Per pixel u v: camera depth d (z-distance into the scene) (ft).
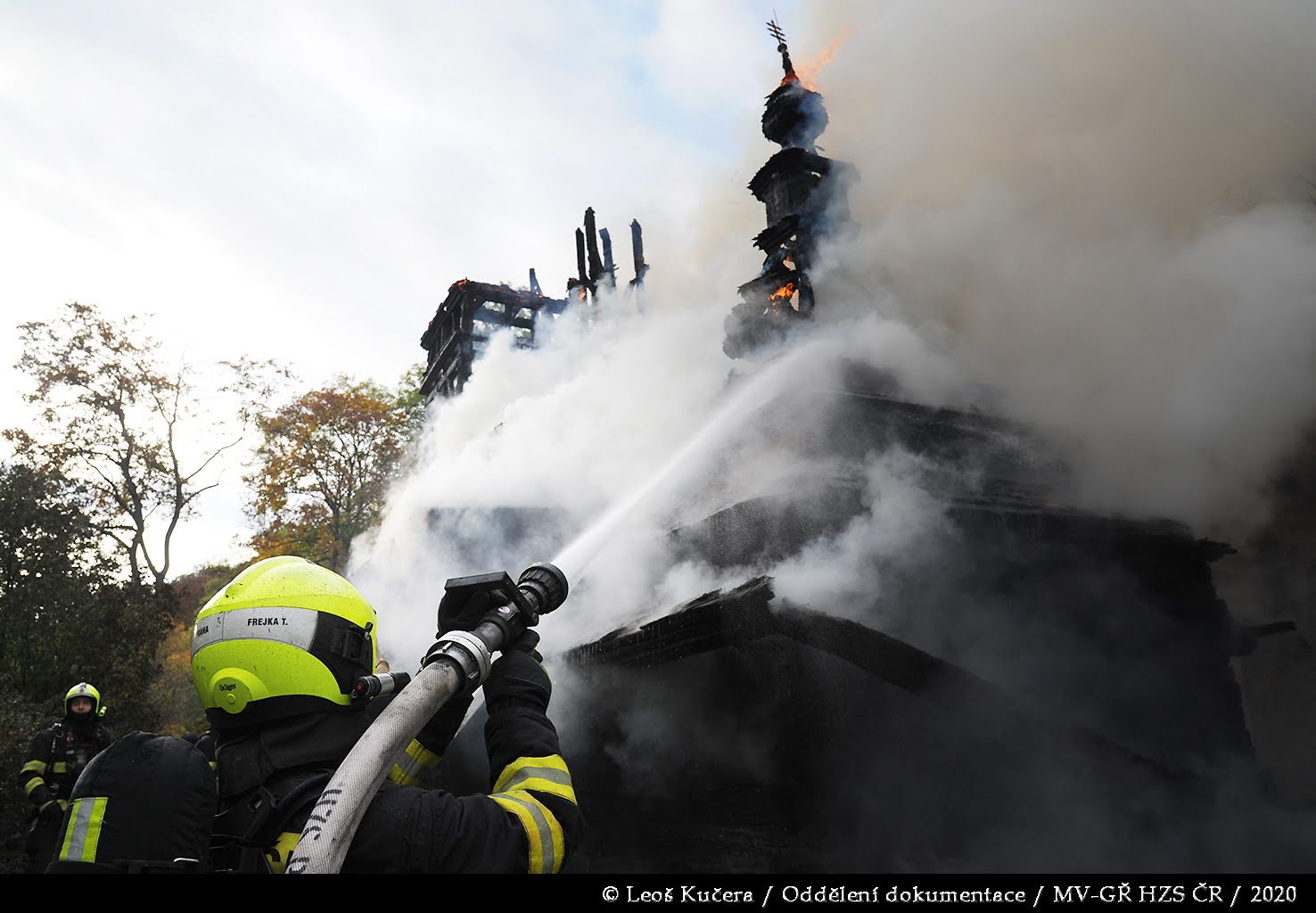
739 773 16.85
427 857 4.20
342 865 4.19
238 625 4.83
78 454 103.04
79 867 4.29
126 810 4.48
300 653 4.81
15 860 27.43
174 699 94.89
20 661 42.98
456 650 4.59
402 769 5.02
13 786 29.40
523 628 5.14
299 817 4.56
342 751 4.87
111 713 46.09
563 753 21.84
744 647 16.85
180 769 4.67
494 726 4.87
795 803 15.53
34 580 44.83
